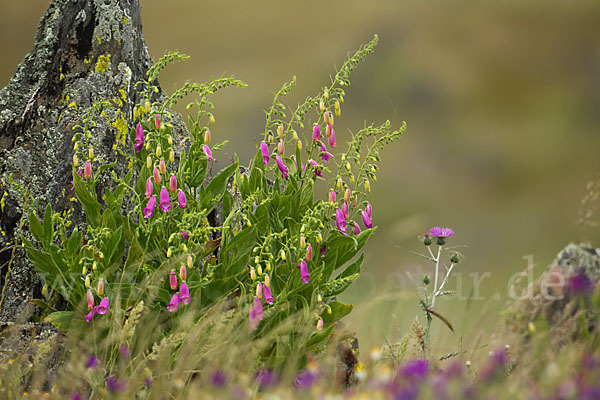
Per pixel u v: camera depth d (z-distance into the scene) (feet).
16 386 21.45
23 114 28.73
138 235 24.47
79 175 26.68
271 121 25.21
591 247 28.17
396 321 26.30
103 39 29.53
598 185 27.50
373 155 24.81
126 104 28.71
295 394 20.15
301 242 23.36
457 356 24.54
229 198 25.99
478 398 18.08
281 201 25.17
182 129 31.55
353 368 24.89
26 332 25.46
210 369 20.56
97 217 24.71
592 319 25.18
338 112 24.89
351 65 24.82
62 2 30.27
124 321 23.65
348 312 24.94
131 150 28.58
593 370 18.31
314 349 23.98
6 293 26.61
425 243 26.37
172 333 22.77
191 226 24.11
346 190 24.44
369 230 25.18
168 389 20.75
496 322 26.23
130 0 31.01
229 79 24.25
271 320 23.62
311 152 25.25
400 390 17.07
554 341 22.22
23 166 27.86
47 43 29.76
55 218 24.57
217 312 22.66
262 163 25.43
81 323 23.52
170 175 24.61
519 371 20.36
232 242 24.35
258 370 22.52
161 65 25.17
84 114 28.25
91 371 21.31
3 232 27.22
